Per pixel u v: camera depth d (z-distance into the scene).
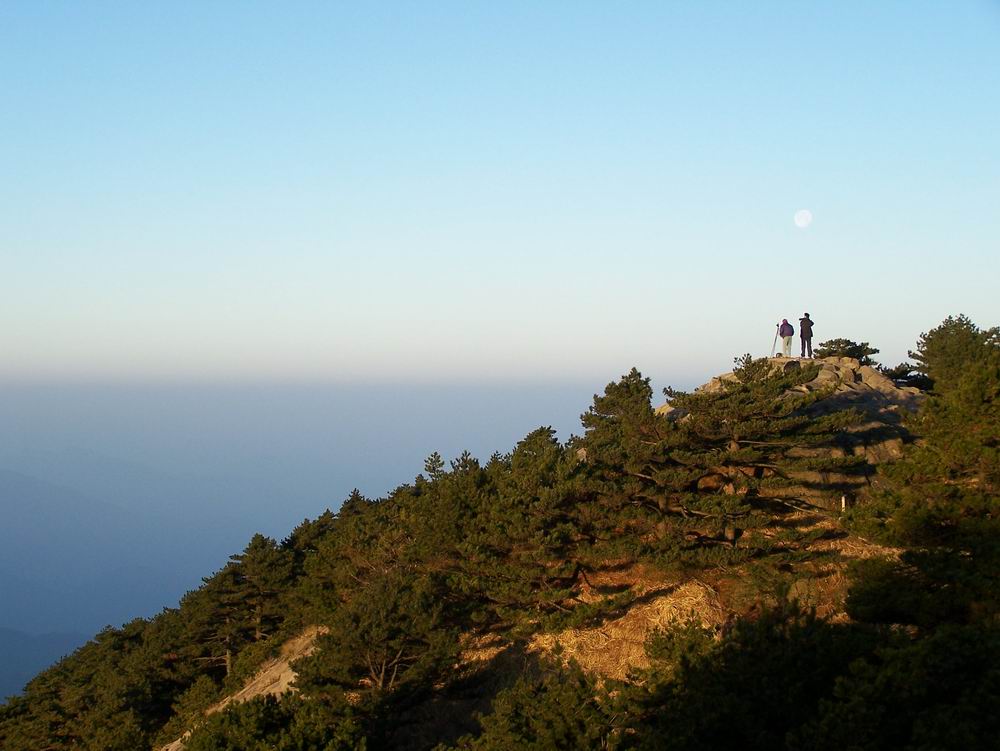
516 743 16.48
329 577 38.50
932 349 45.03
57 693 49.53
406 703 24.86
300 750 20.20
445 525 28.83
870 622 18.31
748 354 30.64
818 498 29.78
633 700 17.22
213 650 46.28
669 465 28.08
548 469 29.81
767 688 14.00
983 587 16.17
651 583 27.00
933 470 20.55
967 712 11.89
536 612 25.28
